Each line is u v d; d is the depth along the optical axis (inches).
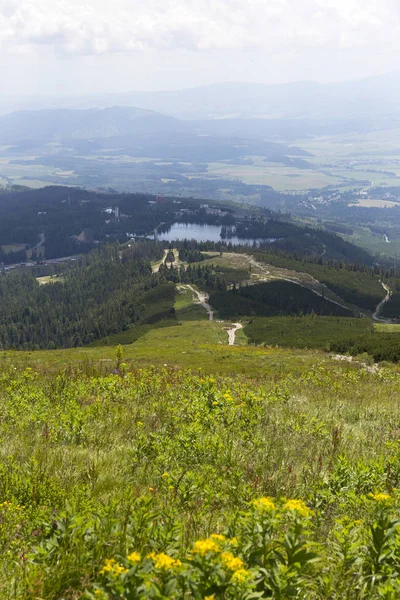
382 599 138.1
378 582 153.7
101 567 155.3
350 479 273.6
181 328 5319.9
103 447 396.8
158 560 126.3
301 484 291.3
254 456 360.8
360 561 156.3
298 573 138.9
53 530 189.8
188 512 233.6
